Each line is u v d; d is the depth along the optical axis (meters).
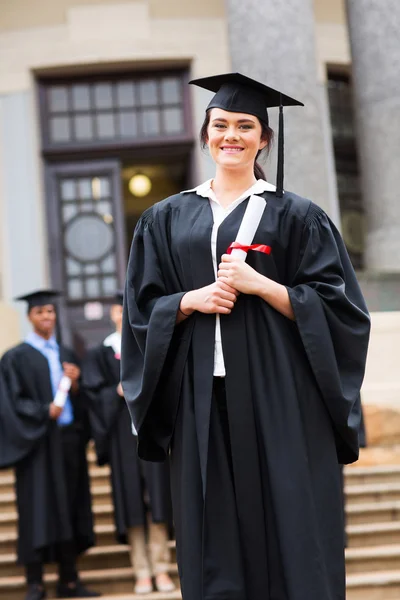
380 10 11.50
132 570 8.14
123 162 14.39
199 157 13.68
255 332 3.59
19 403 7.93
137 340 3.67
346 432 3.61
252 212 3.56
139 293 3.74
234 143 3.69
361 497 9.04
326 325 3.54
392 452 10.07
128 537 7.80
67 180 13.70
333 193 13.06
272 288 3.52
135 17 13.68
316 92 10.50
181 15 13.77
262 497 3.53
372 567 7.96
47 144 13.68
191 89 13.79
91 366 8.09
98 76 13.87
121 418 7.87
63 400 7.89
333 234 3.75
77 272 13.54
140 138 13.74
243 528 3.51
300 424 3.52
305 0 10.53
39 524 7.67
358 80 11.72
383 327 11.16
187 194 3.81
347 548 8.35
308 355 3.51
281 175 3.72
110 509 8.91
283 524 3.45
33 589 7.69
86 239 13.59
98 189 13.70
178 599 7.45
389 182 11.52
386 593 7.48
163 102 13.86
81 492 8.00
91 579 7.93
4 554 8.58
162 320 3.57
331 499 3.53
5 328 12.59
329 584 3.46
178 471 3.63
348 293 3.72
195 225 3.68
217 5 13.80
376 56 11.52
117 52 13.59
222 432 3.60
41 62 13.59
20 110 13.59
